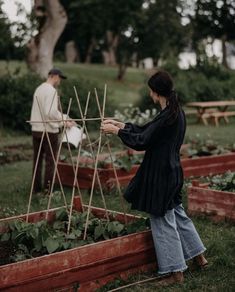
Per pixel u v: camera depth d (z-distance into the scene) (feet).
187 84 85.51
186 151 36.29
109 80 126.00
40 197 27.96
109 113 63.52
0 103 62.85
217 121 72.95
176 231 16.15
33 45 72.02
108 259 15.70
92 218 19.24
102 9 111.75
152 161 15.85
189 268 17.26
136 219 18.58
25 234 17.37
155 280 16.25
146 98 76.89
